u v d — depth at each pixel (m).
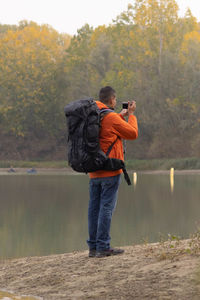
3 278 10.59
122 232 24.22
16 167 139.12
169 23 136.75
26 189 62.41
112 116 10.60
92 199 11.29
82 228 27.27
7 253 18.69
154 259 9.98
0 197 50.62
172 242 12.34
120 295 7.98
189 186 63.97
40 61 155.38
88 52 146.25
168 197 47.47
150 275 8.77
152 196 49.06
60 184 72.38
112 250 11.15
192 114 127.75
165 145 129.62
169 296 7.56
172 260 9.58
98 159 10.35
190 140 128.38
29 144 156.25
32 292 8.98
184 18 142.12
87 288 8.69
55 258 12.70
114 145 10.65
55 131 155.12
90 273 9.67
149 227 26.39
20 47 156.75
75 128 10.27
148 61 134.62
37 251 19.14
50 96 154.00
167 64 129.00
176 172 107.12
